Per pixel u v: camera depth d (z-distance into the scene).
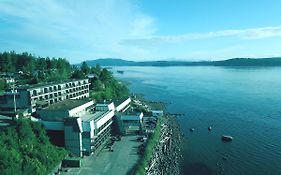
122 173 95.88
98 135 121.75
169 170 108.31
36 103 142.00
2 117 127.81
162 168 108.62
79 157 109.50
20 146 94.81
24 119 108.38
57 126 114.62
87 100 147.38
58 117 119.06
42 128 112.00
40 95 147.25
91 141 112.81
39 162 91.19
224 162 116.00
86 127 111.94
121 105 172.12
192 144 138.38
